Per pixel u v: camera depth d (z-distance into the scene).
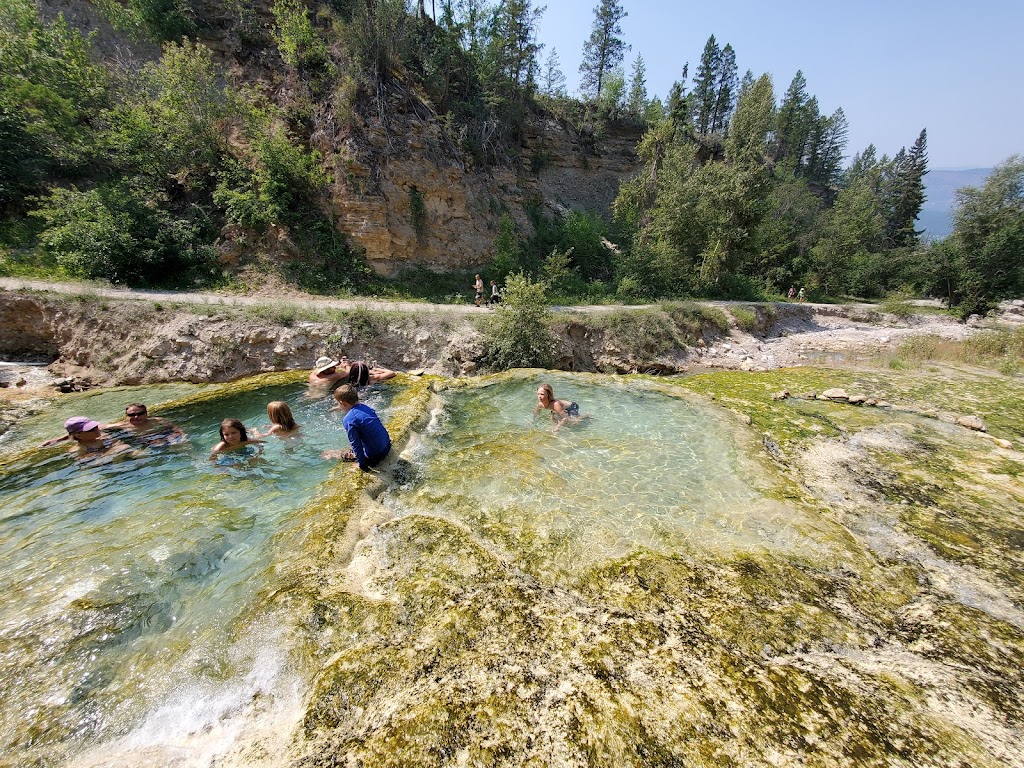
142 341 13.12
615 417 8.67
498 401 9.67
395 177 22.56
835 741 2.79
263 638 3.65
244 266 19.59
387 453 6.66
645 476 6.46
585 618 3.88
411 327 15.65
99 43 22.66
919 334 25.47
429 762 2.64
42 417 9.41
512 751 2.70
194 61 20.08
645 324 19.38
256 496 5.95
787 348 22.48
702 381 11.90
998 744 2.84
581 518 5.46
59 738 2.94
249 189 20.44
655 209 31.61
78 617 3.90
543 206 35.03
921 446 7.71
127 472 6.58
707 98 61.25
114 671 3.42
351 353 14.61
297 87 22.42
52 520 5.40
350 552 4.77
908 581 4.49
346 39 22.78
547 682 3.20
